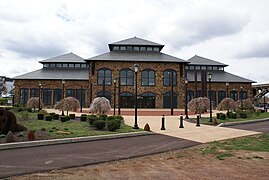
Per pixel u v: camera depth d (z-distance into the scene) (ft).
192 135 52.70
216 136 51.31
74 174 24.35
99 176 23.71
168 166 27.58
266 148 37.32
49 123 66.44
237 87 181.88
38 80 171.12
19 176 23.47
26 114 75.82
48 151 34.88
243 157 31.42
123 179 22.71
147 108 155.02
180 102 157.99
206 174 24.14
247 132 57.82
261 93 225.35
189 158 31.58
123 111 127.65
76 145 40.04
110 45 168.76
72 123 67.41
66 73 179.83
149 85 157.17
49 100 170.71
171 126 68.80
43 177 23.22
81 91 158.30
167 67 158.81
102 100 84.48
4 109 47.85
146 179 22.65
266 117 98.68
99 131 53.01
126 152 35.09
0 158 30.30
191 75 185.98
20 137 43.21
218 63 197.47
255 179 22.44
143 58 159.53
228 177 23.08
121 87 155.22
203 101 95.55
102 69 155.84
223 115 87.71
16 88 170.40
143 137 49.78
